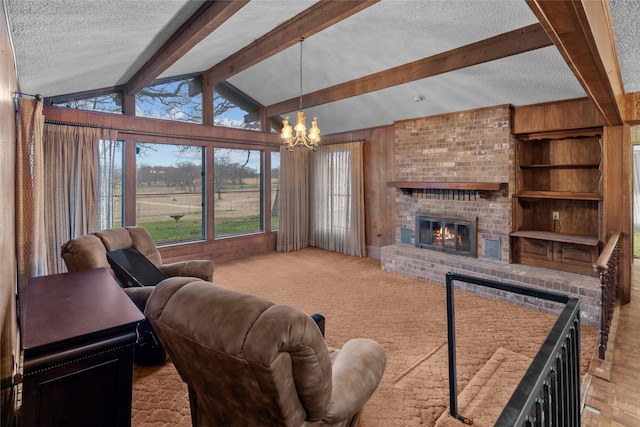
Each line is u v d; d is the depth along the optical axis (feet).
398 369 8.71
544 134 14.32
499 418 2.56
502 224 14.99
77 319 4.52
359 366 5.14
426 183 16.78
